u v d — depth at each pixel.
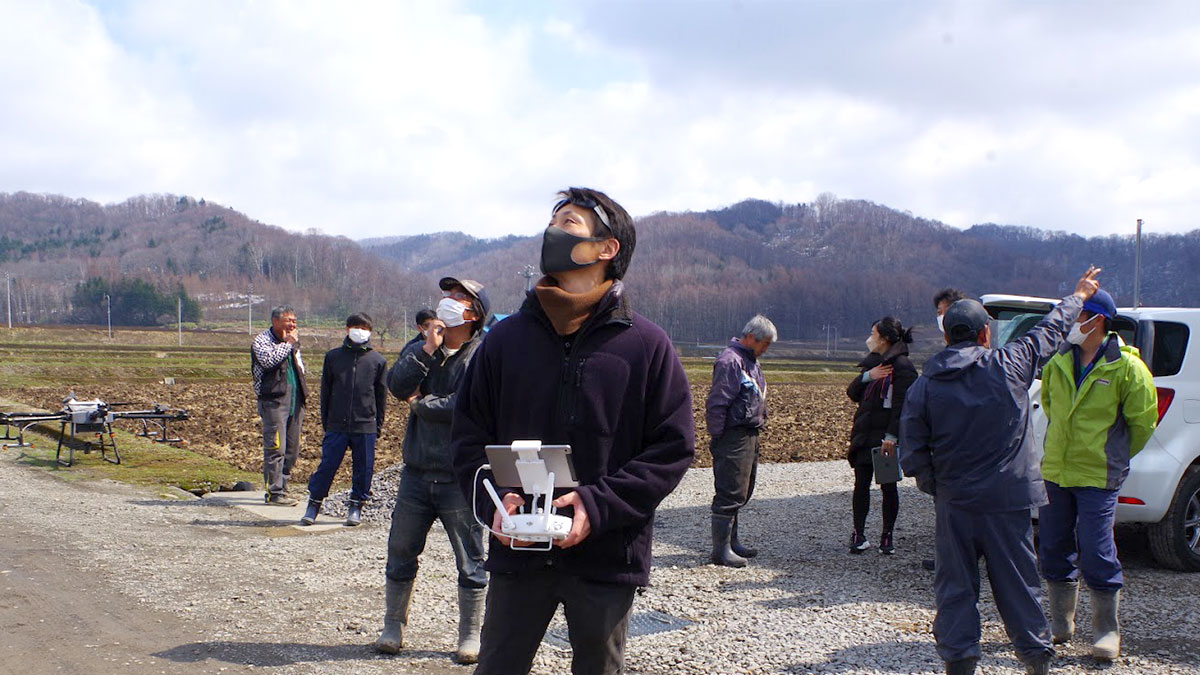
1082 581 7.44
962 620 4.75
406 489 5.46
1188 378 7.60
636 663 5.33
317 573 7.45
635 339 3.12
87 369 47.16
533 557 3.05
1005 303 8.24
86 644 5.42
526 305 3.23
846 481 12.91
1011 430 4.74
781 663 5.32
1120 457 5.55
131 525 9.23
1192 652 5.60
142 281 196.38
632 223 3.22
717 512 7.91
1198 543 7.69
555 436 3.08
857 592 6.99
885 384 8.27
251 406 28.89
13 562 7.36
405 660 5.37
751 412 7.89
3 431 17.33
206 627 5.86
